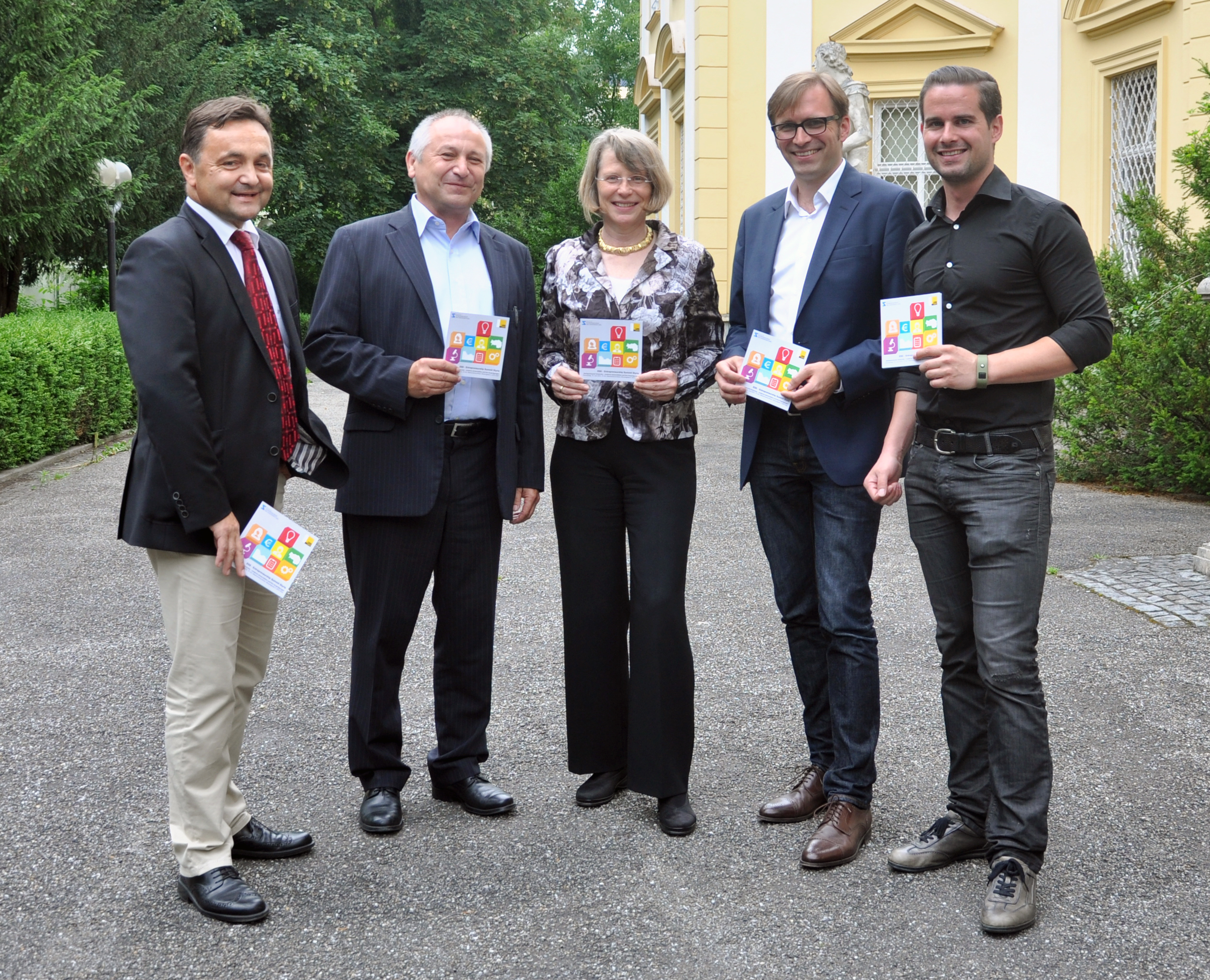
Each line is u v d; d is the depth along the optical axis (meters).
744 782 4.03
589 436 3.80
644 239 3.92
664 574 3.72
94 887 3.31
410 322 3.73
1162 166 12.86
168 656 5.49
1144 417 8.98
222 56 24.61
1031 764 3.13
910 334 3.25
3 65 17.95
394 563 3.73
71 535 8.33
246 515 3.25
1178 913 3.10
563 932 3.05
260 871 3.42
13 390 11.13
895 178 16.66
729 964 2.89
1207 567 6.50
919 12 16.03
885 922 3.09
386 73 29.94
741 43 17.02
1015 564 3.20
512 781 4.07
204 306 3.17
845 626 3.57
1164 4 12.71
